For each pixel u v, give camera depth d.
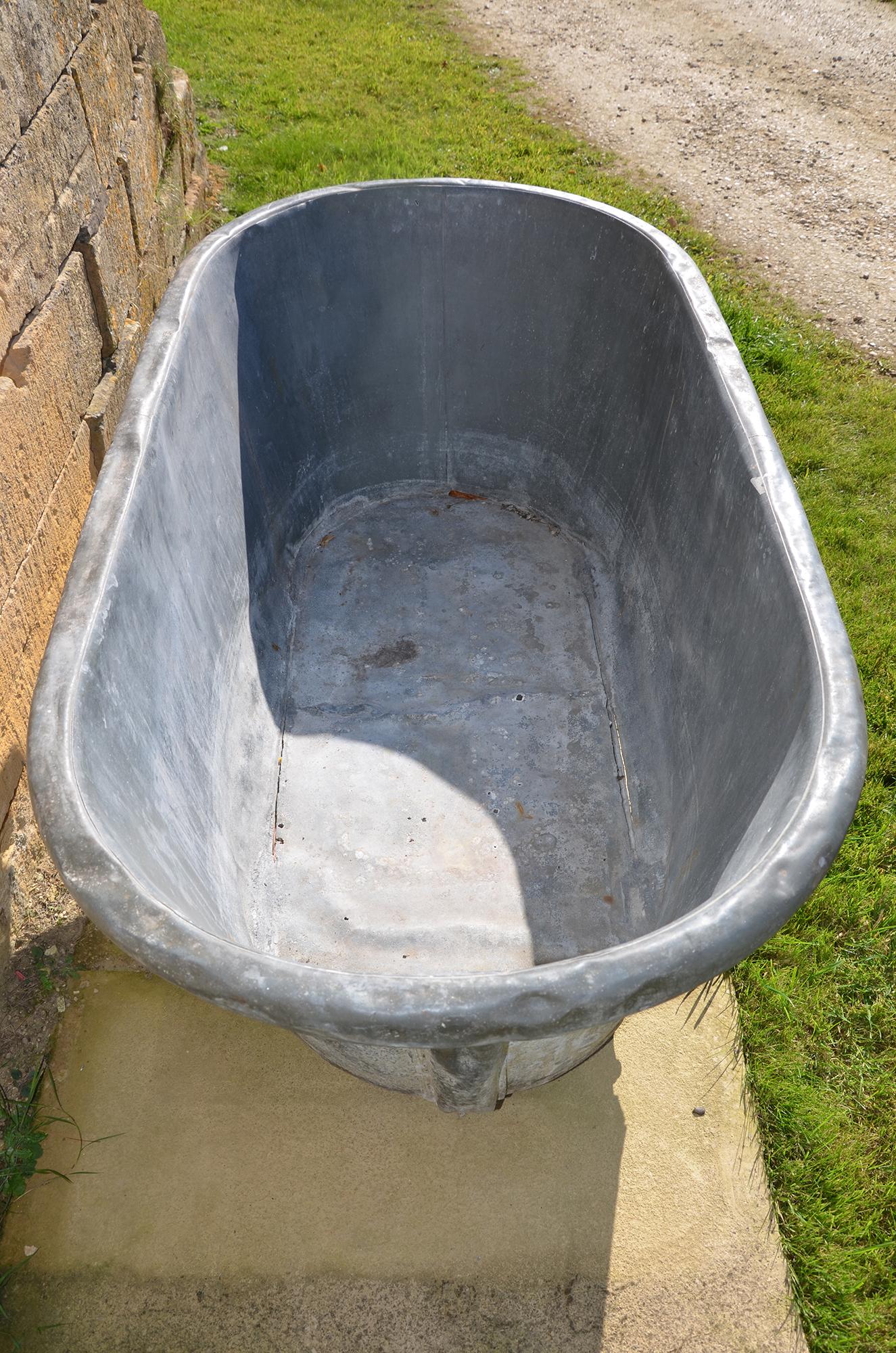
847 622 2.75
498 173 5.07
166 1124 1.72
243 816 2.02
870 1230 1.64
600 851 2.08
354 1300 1.53
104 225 2.74
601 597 2.60
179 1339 1.50
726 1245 1.59
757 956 1.99
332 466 2.88
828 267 4.59
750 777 1.47
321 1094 1.76
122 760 1.37
